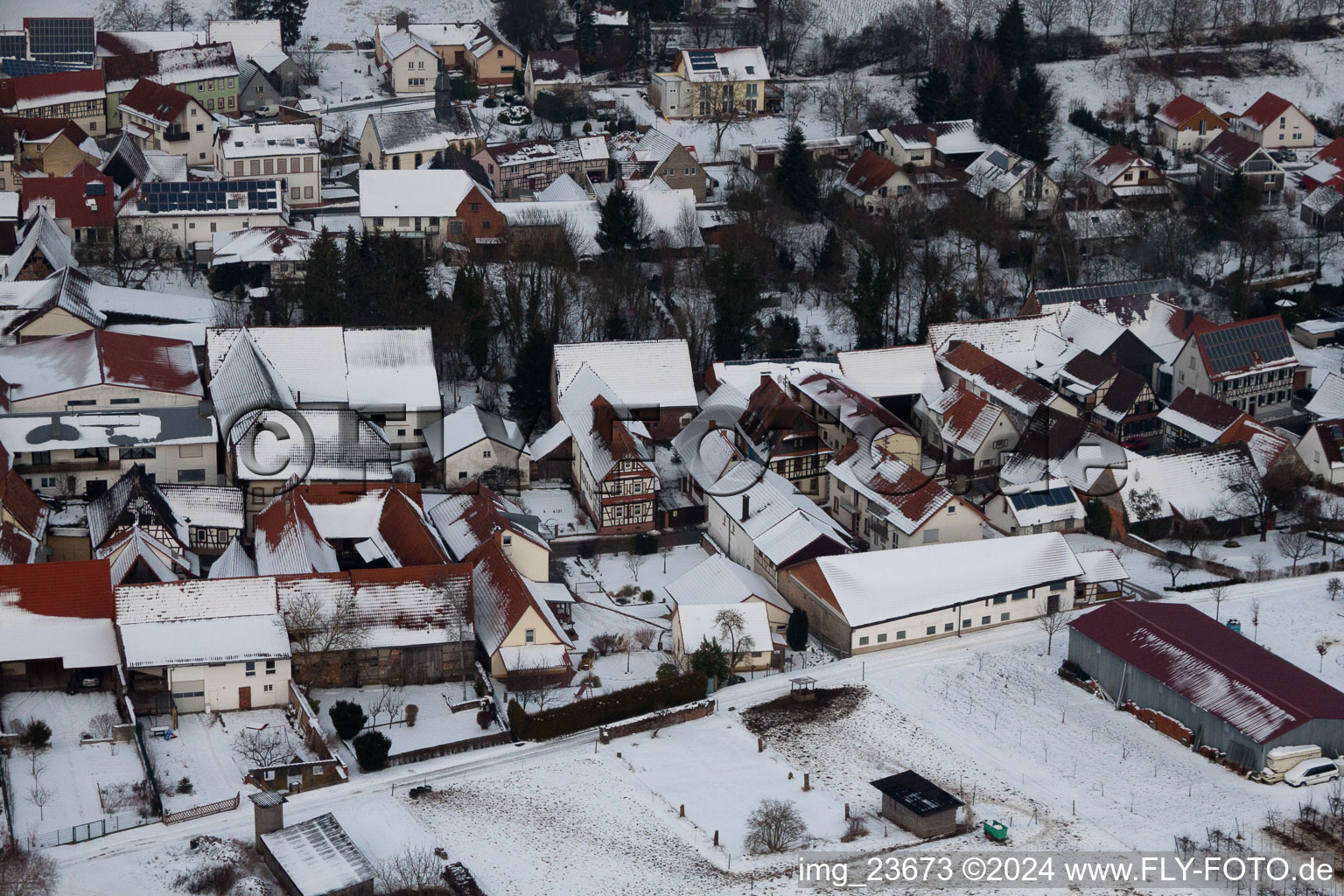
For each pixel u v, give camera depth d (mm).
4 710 135000
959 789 130875
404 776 130625
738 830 125750
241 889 114562
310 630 139500
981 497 176125
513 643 144125
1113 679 143000
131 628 138250
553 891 117750
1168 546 169375
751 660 148125
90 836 120500
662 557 166875
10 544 149625
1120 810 128000
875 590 152000
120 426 168000
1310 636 150625
